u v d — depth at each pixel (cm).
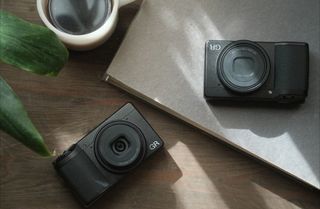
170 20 51
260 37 51
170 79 50
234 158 50
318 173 48
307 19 51
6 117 38
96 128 49
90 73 51
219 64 48
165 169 50
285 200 50
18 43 39
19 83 50
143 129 49
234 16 51
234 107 49
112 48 52
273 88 48
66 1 49
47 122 50
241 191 50
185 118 50
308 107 50
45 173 49
